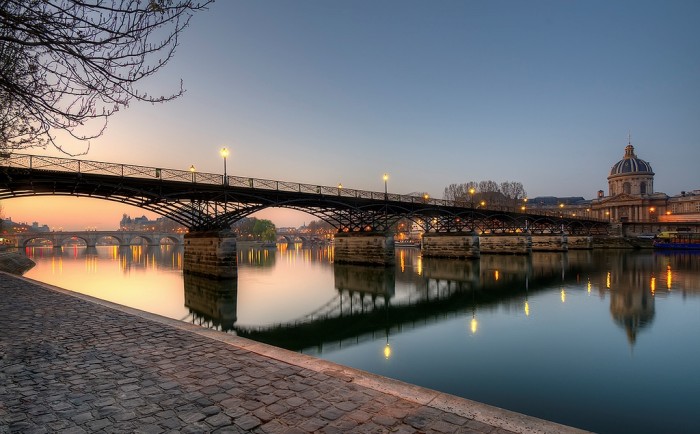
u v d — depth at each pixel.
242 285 40.88
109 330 10.43
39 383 6.70
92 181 31.47
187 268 44.75
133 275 50.12
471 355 16.97
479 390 13.10
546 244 90.94
